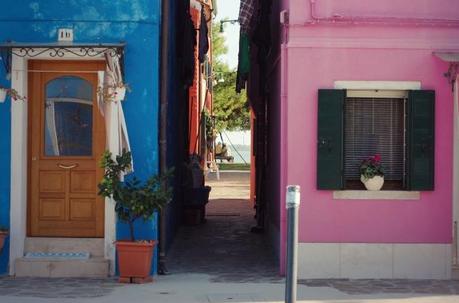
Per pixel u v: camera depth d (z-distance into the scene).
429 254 10.02
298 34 10.03
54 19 10.01
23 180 10.01
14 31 10.03
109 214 9.90
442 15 10.04
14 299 8.33
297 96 10.02
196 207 16.09
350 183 10.20
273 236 12.53
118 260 9.66
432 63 10.03
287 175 10.03
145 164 9.98
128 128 10.00
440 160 10.02
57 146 10.26
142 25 10.02
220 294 8.80
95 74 10.24
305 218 10.00
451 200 10.03
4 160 9.95
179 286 9.32
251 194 21.45
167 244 12.01
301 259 10.00
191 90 19.69
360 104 10.23
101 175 10.20
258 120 15.81
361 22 9.98
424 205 10.04
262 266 11.02
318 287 9.38
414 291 9.13
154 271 10.09
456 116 10.00
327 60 10.01
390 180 10.27
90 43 9.95
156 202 9.37
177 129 14.30
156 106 10.02
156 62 10.02
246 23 12.59
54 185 10.24
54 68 10.22
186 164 16.16
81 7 10.02
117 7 10.02
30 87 10.20
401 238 10.03
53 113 10.25
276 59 11.87
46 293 8.73
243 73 15.98
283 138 10.17
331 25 10.01
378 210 10.03
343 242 10.02
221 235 14.48
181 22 14.39
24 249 10.05
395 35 10.04
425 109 9.96
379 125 10.24
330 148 9.91
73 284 9.33
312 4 9.98
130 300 8.38
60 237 10.18
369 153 10.24
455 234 10.05
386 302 8.42
